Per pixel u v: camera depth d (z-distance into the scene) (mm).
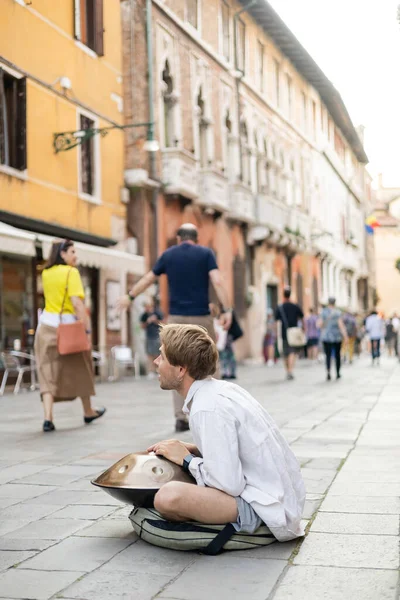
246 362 32000
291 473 4164
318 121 47344
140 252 22812
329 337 19281
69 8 19672
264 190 35250
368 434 8367
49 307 9195
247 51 33125
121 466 4164
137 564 3766
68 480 5910
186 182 24734
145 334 22672
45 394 9055
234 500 3908
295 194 41156
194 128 27047
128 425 9523
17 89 17500
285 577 3559
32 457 7031
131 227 22844
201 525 3938
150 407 12086
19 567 3744
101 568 3713
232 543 3938
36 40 18219
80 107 20047
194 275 8820
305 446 7477
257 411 4027
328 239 49438
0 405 12992
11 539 4246
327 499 5086
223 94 30156
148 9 23281
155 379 21016
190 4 27094
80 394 9344
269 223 33750
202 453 3912
